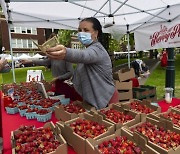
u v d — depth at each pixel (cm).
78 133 154
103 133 155
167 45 468
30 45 3800
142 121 182
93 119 182
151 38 512
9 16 459
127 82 346
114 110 211
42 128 171
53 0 348
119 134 154
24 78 1662
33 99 290
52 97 301
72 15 518
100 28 222
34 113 231
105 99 220
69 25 564
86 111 204
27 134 159
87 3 434
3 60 296
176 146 136
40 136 154
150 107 228
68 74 349
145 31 529
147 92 398
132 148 136
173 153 127
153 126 171
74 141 153
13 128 206
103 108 215
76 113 204
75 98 316
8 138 179
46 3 427
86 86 222
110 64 224
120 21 572
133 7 451
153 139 144
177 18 434
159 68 1653
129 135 147
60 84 338
